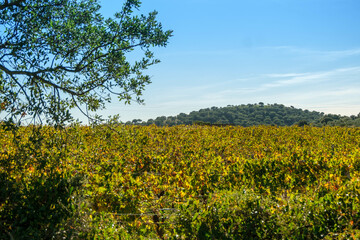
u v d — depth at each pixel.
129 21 7.46
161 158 10.15
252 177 9.46
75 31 7.38
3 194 5.57
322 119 63.31
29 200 5.55
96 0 7.94
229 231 5.78
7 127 6.44
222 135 17.84
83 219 5.87
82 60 7.46
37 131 6.73
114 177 8.29
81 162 9.36
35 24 6.90
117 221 6.91
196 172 9.14
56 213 5.46
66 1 7.33
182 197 7.85
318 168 9.98
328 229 5.67
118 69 7.83
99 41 7.48
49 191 5.67
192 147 13.16
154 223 6.82
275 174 9.65
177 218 6.10
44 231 5.32
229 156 12.14
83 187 6.91
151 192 7.84
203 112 109.94
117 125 8.30
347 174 9.76
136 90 8.05
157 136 15.13
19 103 6.67
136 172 9.57
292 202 6.39
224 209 6.09
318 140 17.53
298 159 10.38
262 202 6.37
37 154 6.61
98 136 8.51
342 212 5.91
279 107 122.50
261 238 5.77
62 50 7.43
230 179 9.14
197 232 5.82
